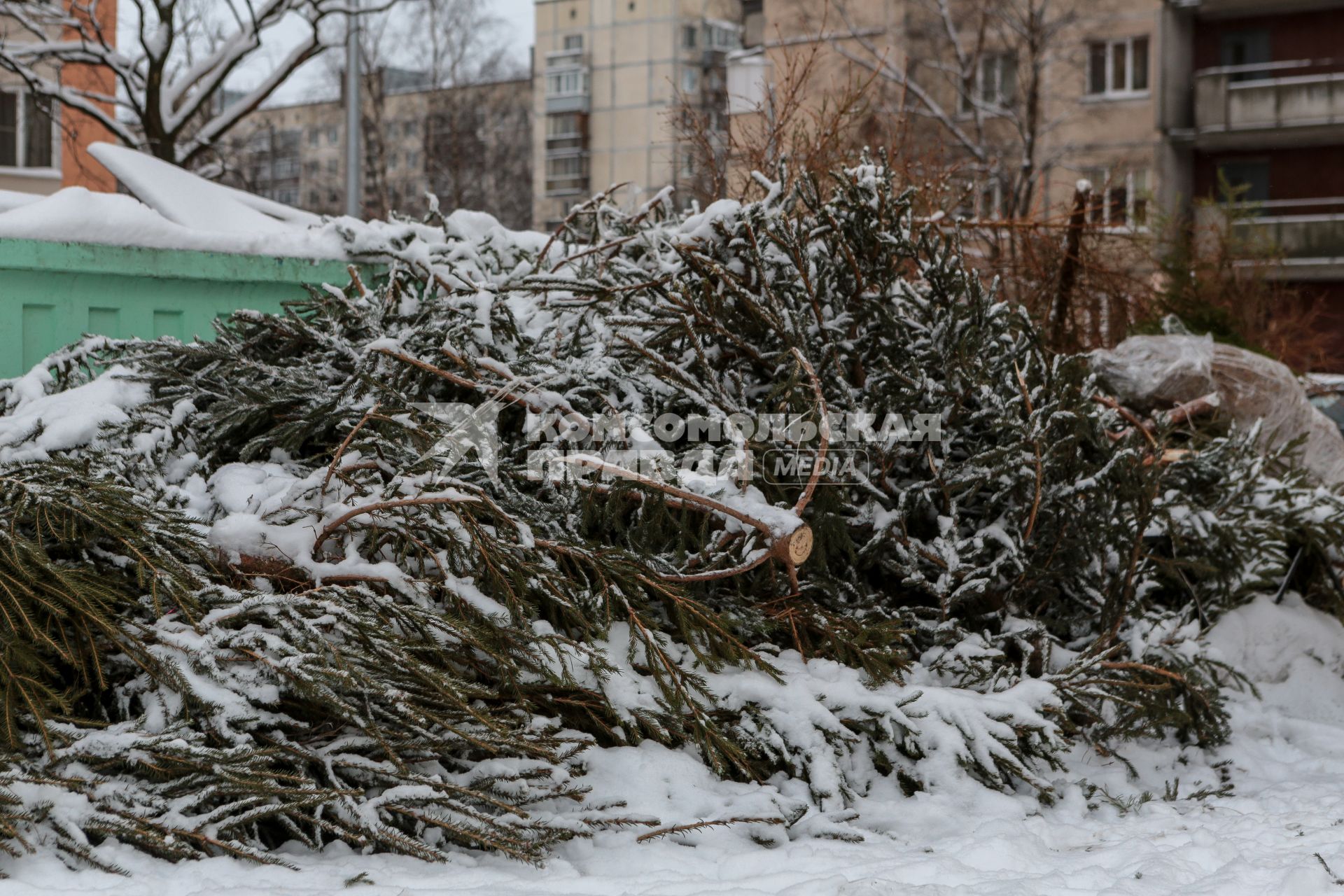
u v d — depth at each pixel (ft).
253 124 117.70
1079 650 15.51
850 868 9.73
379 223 18.26
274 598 10.30
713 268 14.55
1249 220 42.16
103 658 10.28
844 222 15.48
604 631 11.68
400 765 9.85
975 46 84.38
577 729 11.76
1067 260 27.27
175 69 50.60
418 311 15.08
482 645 10.73
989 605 14.97
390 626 10.78
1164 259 36.19
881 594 14.44
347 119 53.98
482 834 9.57
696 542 13.25
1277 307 40.47
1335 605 18.71
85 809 8.85
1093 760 14.17
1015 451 14.46
